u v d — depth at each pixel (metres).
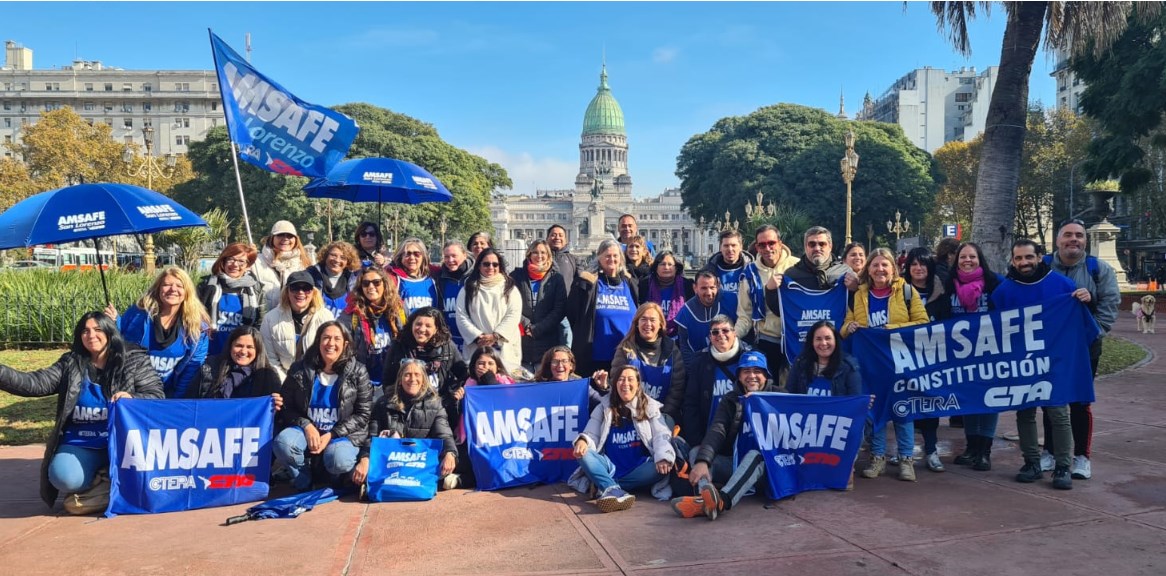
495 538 5.68
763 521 6.01
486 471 7.09
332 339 6.95
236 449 6.71
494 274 8.45
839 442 6.85
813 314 7.90
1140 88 26.42
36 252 49.72
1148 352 16.56
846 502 6.48
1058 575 4.81
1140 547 5.27
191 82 128.38
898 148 66.44
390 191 12.11
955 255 8.48
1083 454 7.03
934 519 5.96
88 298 17.70
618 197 167.75
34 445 8.68
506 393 7.34
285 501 6.43
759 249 8.23
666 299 9.04
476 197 69.31
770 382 7.23
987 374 7.25
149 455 6.51
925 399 7.36
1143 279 54.12
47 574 5.01
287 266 8.56
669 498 6.71
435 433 7.20
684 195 81.94
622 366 7.16
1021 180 57.88
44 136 67.94
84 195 7.38
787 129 71.50
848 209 25.36
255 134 9.65
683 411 7.50
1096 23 15.20
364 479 6.76
